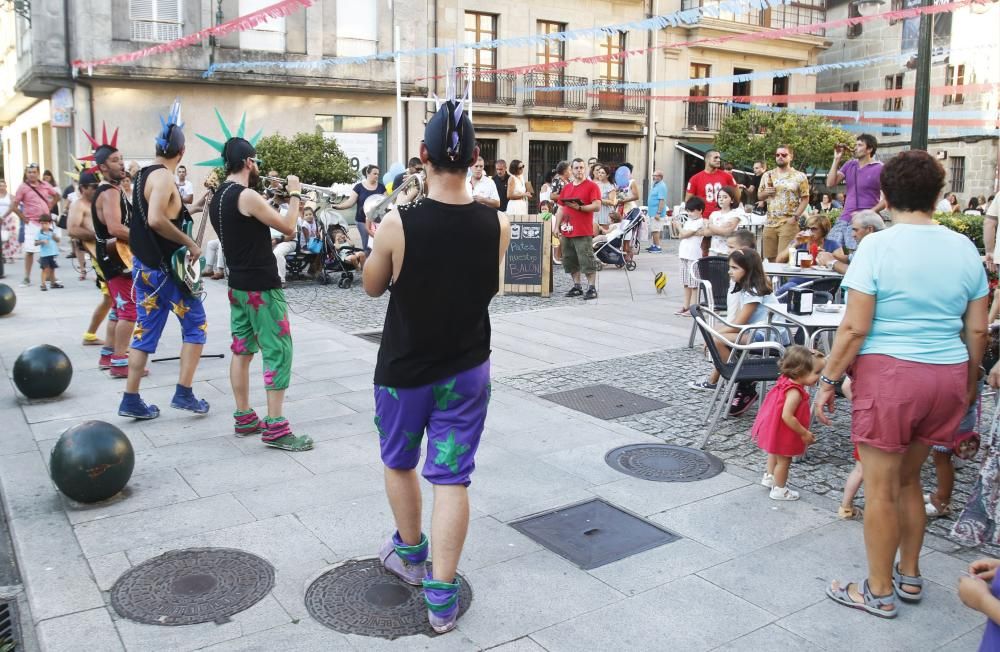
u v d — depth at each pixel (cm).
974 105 2703
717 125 2930
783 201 976
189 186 1445
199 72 1952
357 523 410
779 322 633
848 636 318
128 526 406
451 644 307
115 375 697
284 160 1692
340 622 321
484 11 2416
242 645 304
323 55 2114
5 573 372
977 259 322
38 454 512
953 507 446
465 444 316
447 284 300
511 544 393
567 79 2597
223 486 458
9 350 811
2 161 3606
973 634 320
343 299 1188
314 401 634
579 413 613
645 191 2836
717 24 2831
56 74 1869
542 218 1203
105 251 677
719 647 309
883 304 319
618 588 352
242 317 514
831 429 580
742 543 397
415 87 2245
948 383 315
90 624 318
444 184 306
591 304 1148
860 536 406
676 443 546
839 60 3172
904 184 323
